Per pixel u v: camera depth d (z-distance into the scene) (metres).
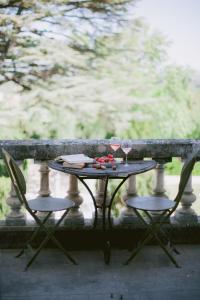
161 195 4.82
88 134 12.77
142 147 4.66
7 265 4.21
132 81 13.22
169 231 4.72
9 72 12.44
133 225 4.66
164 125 13.15
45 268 4.16
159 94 13.41
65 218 4.70
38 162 4.63
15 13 12.39
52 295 3.62
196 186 12.77
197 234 4.77
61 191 11.11
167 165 12.91
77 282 3.87
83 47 12.87
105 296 3.61
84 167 4.09
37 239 4.61
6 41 12.27
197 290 3.71
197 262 4.30
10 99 12.49
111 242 4.66
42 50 12.49
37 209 4.08
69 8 12.55
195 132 13.41
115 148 4.21
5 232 4.59
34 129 12.52
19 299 3.55
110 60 13.12
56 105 12.61
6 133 12.38
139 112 12.99
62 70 12.69
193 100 13.45
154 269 4.14
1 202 10.58
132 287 3.78
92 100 12.79
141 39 13.39
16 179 3.91
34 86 12.55
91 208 11.48
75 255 4.48
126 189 4.85
